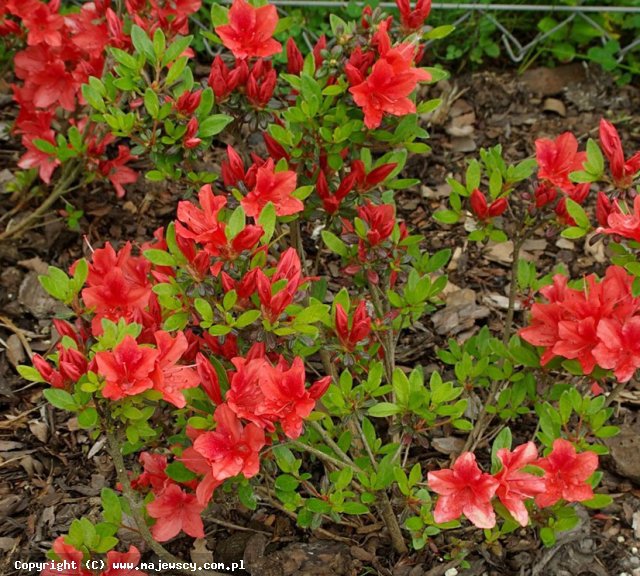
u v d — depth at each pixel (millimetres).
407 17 1312
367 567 1323
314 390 1142
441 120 1846
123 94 1441
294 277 1167
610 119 1843
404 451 1436
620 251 1243
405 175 1782
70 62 1607
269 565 1321
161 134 1325
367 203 1314
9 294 1603
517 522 1183
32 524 1367
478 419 1400
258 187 1228
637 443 1403
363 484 1245
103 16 1494
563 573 1316
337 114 1265
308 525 1268
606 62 1851
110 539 1201
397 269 1305
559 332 1229
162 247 1266
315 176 1318
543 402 1331
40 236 1671
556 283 1294
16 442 1446
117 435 1218
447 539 1338
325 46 1314
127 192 1745
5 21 1565
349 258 1312
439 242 1692
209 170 1728
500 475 1147
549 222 1333
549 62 1908
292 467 1238
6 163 1776
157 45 1294
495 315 1594
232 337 1202
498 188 1316
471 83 1896
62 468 1426
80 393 1148
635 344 1192
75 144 1550
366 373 1395
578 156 1309
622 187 1261
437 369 1527
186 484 1251
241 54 1277
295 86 1281
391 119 1285
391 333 1360
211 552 1340
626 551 1337
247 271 1182
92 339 1238
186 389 1192
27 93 1603
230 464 1123
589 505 1238
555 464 1199
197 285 1177
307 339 1181
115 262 1238
